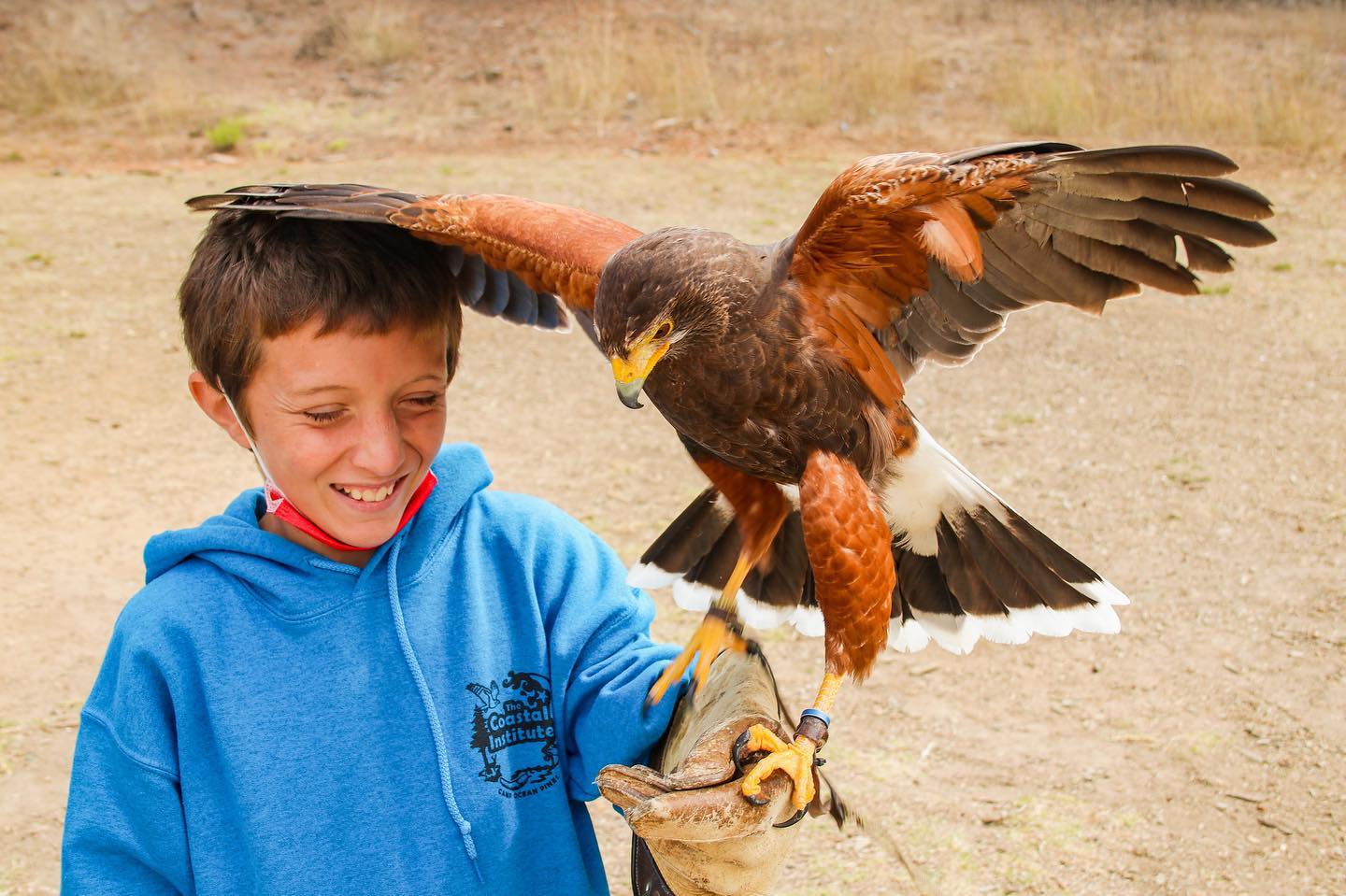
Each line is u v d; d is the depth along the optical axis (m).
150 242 11.98
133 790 2.01
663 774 2.12
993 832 4.41
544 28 19.78
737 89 16.81
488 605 2.24
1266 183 12.99
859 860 4.30
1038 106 15.12
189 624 2.06
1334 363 8.63
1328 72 16.47
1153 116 14.98
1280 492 6.80
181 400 8.52
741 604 3.18
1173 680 5.27
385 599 2.16
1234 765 4.69
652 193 13.02
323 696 2.09
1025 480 7.12
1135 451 7.43
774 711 2.07
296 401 2.00
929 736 5.00
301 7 20.62
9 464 7.49
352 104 17.41
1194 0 20.25
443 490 2.25
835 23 19.67
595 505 6.96
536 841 2.18
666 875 2.01
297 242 2.03
